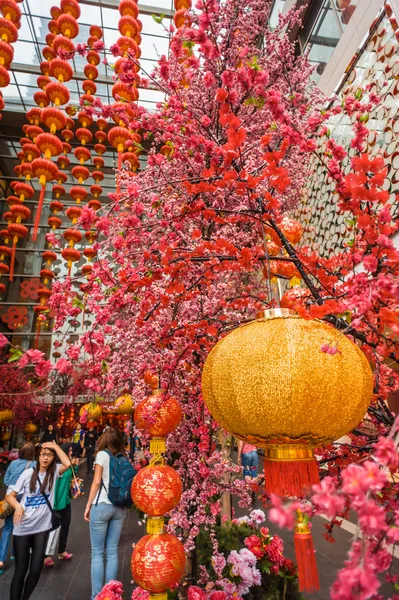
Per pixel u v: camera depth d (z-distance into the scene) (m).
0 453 8.95
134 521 4.49
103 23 9.67
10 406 7.73
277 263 1.31
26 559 2.34
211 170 1.12
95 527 2.42
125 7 4.09
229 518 2.53
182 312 1.75
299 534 0.69
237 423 0.77
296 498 0.72
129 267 1.27
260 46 3.56
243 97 1.51
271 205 1.02
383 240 0.83
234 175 1.00
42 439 4.92
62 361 0.84
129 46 3.77
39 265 12.83
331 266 1.30
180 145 1.65
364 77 3.54
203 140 1.23
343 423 0.74
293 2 5.18
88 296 1.17
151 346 1.66
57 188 7.86
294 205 3.28
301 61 3.04
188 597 1.46
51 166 4.22
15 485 2.47
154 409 1.30
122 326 1.87
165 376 1.55
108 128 11.34
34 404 7.88
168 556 1.20
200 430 1.71
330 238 4.06
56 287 1.13
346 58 3.85
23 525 2.36
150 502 1.23
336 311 0.74
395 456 0.44
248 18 2.53
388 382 1.32
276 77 2.86
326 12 4.68
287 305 1.15
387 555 0.62
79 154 6.48
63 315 1.12
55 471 2.79
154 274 1.18
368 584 0.38
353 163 0.77
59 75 4.32
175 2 2.76
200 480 1.75
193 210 1.27
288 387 0.68
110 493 2.44
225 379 0.76
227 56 2.23
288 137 0.91
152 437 1.37
